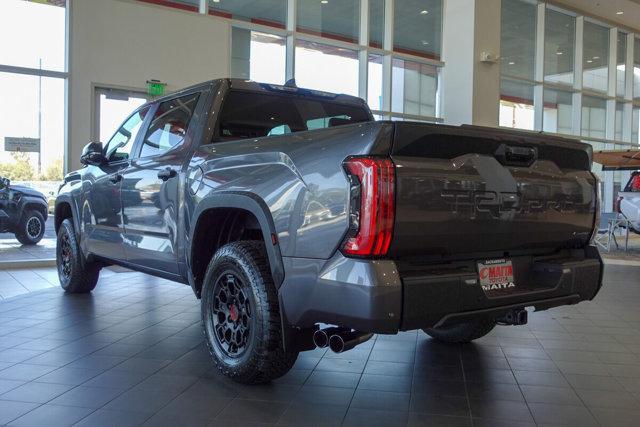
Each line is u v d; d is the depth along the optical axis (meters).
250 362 3.10
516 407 3.07
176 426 2.74
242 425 2.76
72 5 8.82
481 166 2.82
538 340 4.52
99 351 3.98
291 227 2.83
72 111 8.91
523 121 16.64
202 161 3.64
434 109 14.69
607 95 19.02
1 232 9.38
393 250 2.55
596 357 4.05
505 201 2.91
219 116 3.93
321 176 2.71
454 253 2.84
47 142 8.85
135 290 6.33
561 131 17.67
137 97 9.56
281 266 2.88
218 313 3.40
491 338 4.56
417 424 2.81
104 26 9.13
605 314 5.59
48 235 10.09
